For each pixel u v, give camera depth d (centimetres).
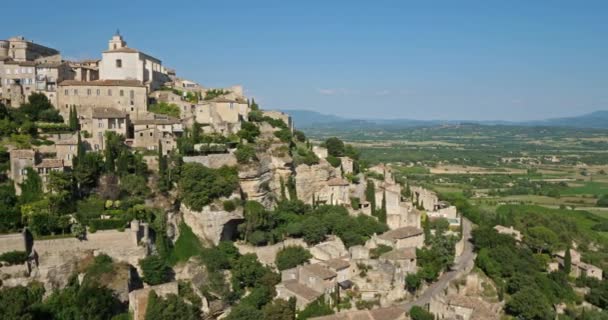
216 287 14512
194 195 16238
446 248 18400
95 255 13850
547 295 17238
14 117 18162
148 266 14188
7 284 12519
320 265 15438
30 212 13712
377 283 16038
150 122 19175
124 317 12731
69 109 19600
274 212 18162
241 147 18725
